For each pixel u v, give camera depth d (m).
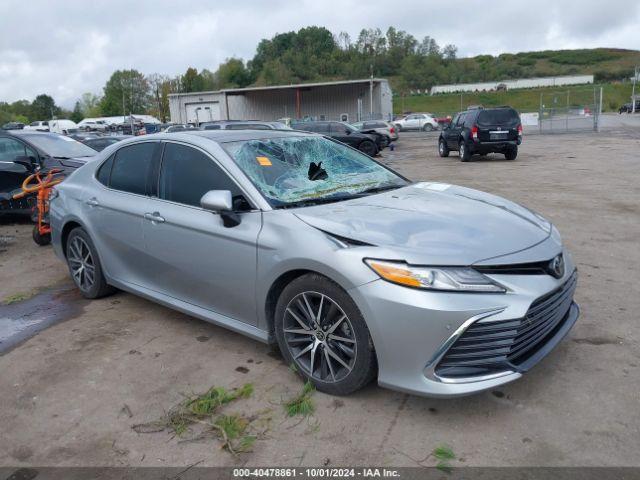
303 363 3.29
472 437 2.75
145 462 2.69
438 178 13.29
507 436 2.75
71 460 2.73
